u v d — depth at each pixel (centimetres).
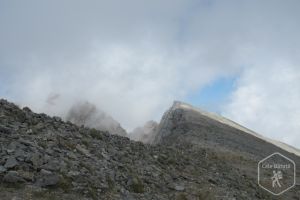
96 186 1553
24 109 2252
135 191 1739
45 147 1709
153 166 2241
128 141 2680
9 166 1414
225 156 4675
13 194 1280
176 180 2206
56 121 2291
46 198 1321
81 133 2294
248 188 2750
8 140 1627
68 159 1683
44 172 1445
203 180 2431
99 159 1923
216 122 10012
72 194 1420
